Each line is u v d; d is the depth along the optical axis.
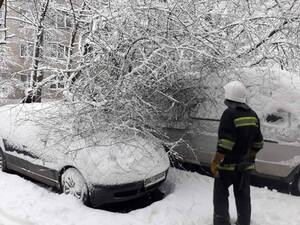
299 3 7.53
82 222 4.88
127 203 6.07
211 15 7.16
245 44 7.38
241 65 6.87
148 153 5.89
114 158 5.57
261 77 6.75
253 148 4.67
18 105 7.26
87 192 5.50
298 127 6.24
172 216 5.09
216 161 4.44
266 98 6.55
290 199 5.82
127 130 6.19
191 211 5.29
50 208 5.23
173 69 6.38
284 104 6.41
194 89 6.98
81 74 6.47
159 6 6.37
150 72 6.36
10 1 13.07
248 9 7.29
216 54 6.57
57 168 5.90
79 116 6.12
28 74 9.53
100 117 6.21
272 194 6.02
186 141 7.15
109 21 6.48
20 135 6.78
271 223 5.02
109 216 5.06
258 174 6.50
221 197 4.60
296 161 6.19
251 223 5.01
